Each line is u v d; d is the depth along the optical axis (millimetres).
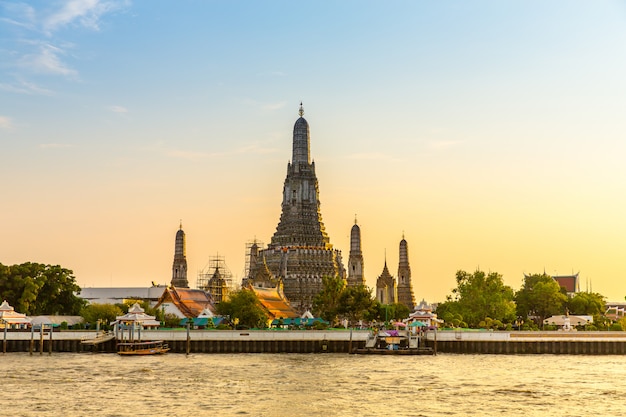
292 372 130500
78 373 128000
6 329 174125
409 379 122188
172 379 121062
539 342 171875
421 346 173375
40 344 165250
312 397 104812
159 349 168125
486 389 112062
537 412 95500
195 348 173000
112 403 99812
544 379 122750
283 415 93188
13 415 92312
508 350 171875
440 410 96312
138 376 124438
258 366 140000
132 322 175000
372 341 173375
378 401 102125
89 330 182000
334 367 138750
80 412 94188
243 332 173875
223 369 134750
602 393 108875
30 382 117188
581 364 146875
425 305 192375
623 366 142750
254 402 101125
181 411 95062
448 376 126188
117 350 172250
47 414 92938
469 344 173375
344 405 99250
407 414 93938
